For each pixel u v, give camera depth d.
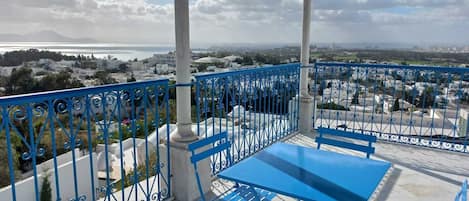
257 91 4.52
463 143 4.58
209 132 3.81
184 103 3.12
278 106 5.10
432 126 4.79
